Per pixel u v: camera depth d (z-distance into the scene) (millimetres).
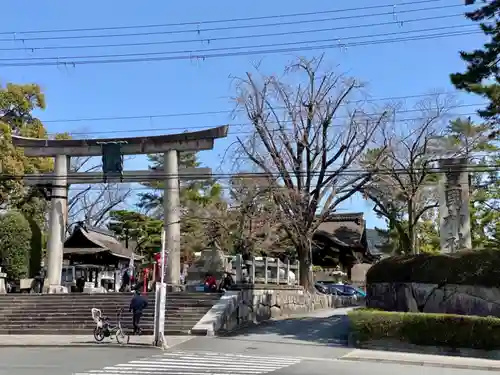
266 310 31109
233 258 34812
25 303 30203
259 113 35562
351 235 55125
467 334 21203
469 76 23188
